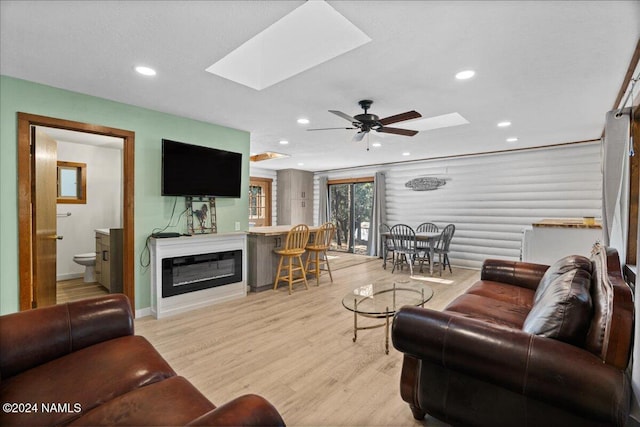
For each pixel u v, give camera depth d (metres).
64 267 5.11
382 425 1.79
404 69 2.39
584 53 2.13
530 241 3.89
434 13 1.70
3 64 2.37
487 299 2.52
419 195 6.90
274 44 2.61
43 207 3.16
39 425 1.15
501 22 1.78
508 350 1.39
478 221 6.09
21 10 1.68
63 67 2.41
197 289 3.73
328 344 2.80
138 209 3.40
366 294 3.01
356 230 8.30
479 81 2.61
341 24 2.14
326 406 1.95
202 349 2.70
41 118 2.75
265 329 3.13
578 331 1.39
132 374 1.43
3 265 2.62
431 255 5.54
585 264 2.10
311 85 2.72
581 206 5.02
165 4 1.64
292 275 4.77
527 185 5.52
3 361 1.42
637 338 1.47
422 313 1.67
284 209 8.45
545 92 2.85
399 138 4.73
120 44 2.06
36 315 1.59
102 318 1.75
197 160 3.79
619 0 1.58
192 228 3.86
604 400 1.19
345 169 8.30
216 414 0.93
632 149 2.71
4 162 2.60
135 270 3.40
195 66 2.38
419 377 1.74
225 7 1.67
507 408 1.47
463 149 5.56
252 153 6.28
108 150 5.53
